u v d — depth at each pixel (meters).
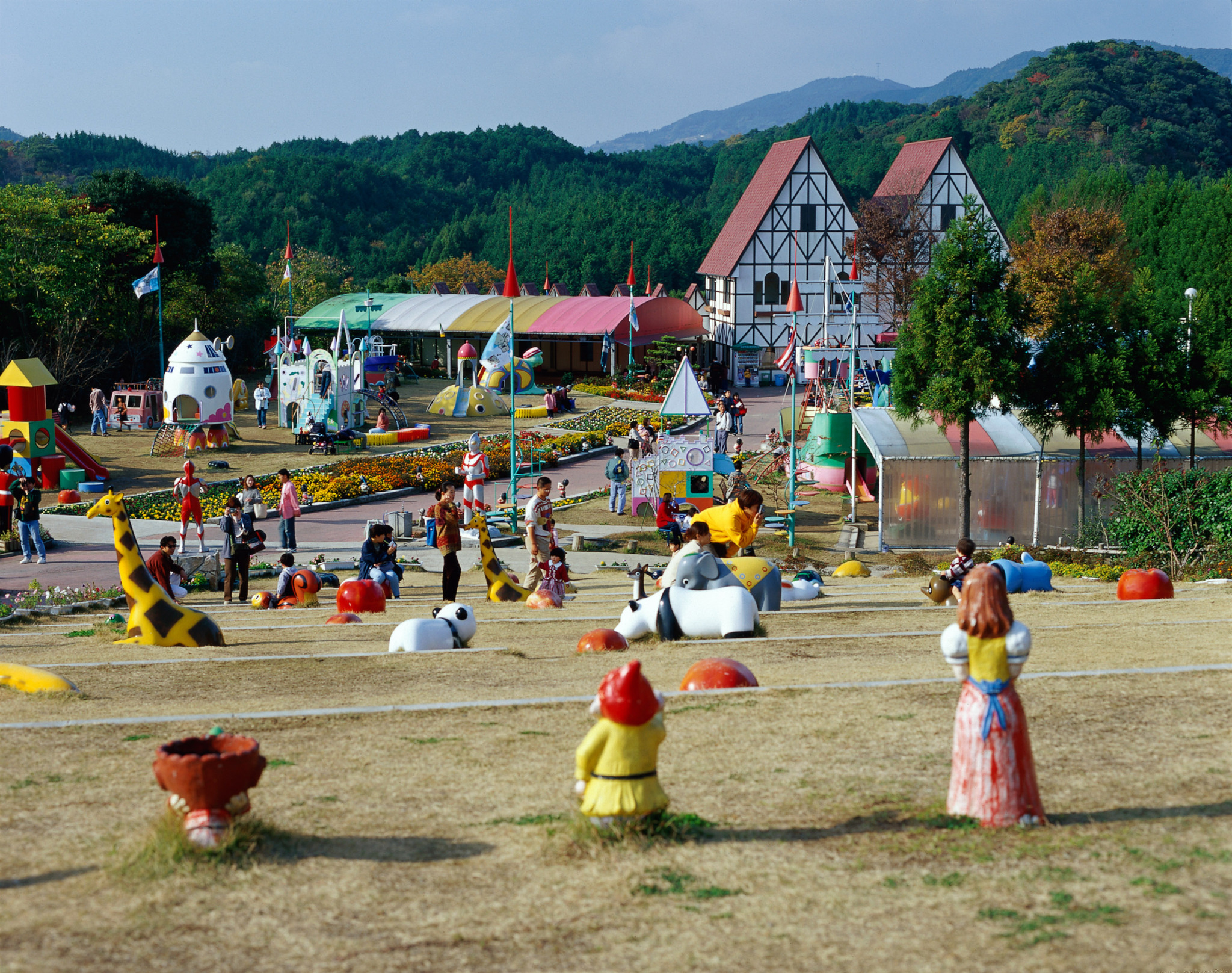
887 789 6.89
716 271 79.50
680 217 145.38
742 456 44.12
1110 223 53.19
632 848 6.01
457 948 4.93
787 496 38.00
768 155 81.56
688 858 5.87
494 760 7.87
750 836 6.17
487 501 37.06
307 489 36.00
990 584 6.18
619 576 24.95
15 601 20.67
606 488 39.53
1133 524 24.39
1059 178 131.75
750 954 4.77
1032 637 12.55
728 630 13.16
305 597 19.75
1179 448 31.31
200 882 5.65
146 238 61.97
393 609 18.44
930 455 30.47
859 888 5.40
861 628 14.00
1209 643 11.62
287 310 95.38
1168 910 5.01
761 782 7.12
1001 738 6.16
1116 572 22.09
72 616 19.23
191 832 6.00
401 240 167.62
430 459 41.81
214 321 76.12
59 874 5.86
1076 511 30.36
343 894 5.52
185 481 27.41
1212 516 23.33
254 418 56.16
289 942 5.00
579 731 8.66
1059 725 8.21
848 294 73.38
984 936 4.84
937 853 5.80
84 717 9.61
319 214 169.50
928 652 11.99
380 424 49.59
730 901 5.33
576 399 66.56
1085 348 29.16
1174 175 134.88
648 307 74.94
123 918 5.27
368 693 10.59
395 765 7.78
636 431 42.41
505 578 19.47
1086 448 30.98
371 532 20.38
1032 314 29.38
